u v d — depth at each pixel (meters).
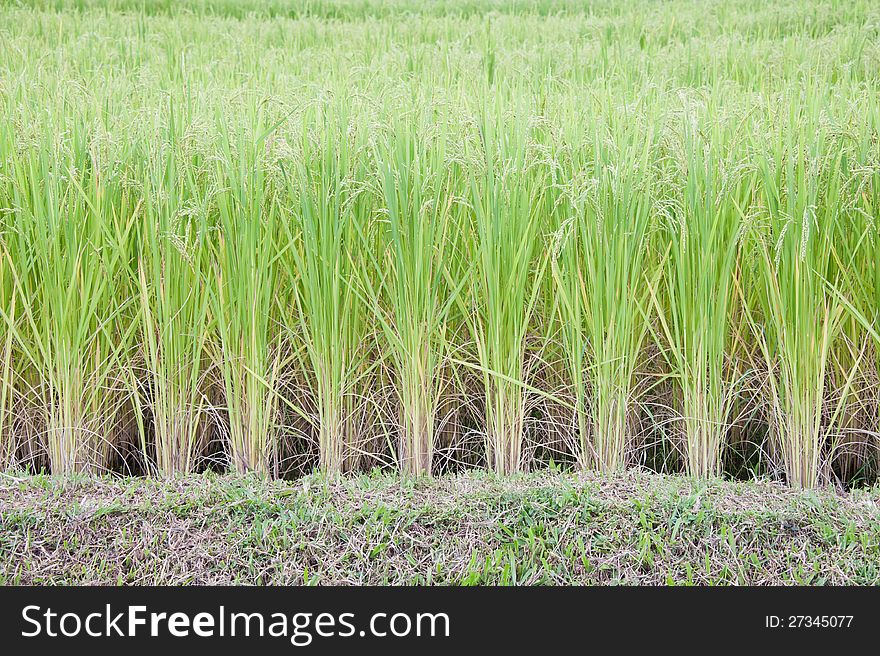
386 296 2.88
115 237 2.82
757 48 6.25
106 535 2.45
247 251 2.68
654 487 2.65
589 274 2.70
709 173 2.67
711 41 6.75
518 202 2.73
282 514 2.50
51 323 2.78
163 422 2.80
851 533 2.43
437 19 8.35
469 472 2.84
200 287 2.76
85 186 2.84
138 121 2.92
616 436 2.80
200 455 3.02
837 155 2.73
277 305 2.93
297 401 3.05
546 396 2.79
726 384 2.98
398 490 2.64
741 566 2.37
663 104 3.48
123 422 3.07
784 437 2.82
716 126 2.98
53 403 2.78
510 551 2.40
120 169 2.81
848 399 2.92
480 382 3.06
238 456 2.82
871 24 6.65
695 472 2.82
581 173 2.69
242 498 2.57
